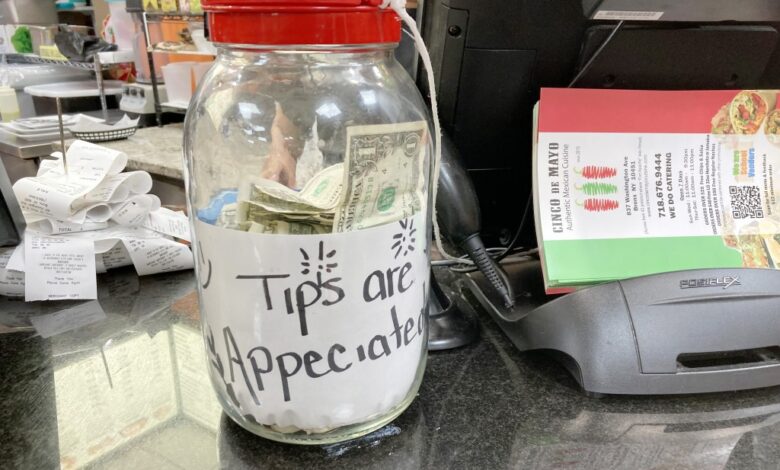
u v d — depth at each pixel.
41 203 0.52
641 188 0.44
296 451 0.33
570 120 0.43
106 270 0.57
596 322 0.38
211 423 0.36
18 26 1.91
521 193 0.54
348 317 0.29
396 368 0.32
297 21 0.25
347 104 0.35
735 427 0.36
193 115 0.38
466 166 0.50
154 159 1.22
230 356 0.31
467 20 0.42
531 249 0.57
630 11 0.39
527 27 0.42
